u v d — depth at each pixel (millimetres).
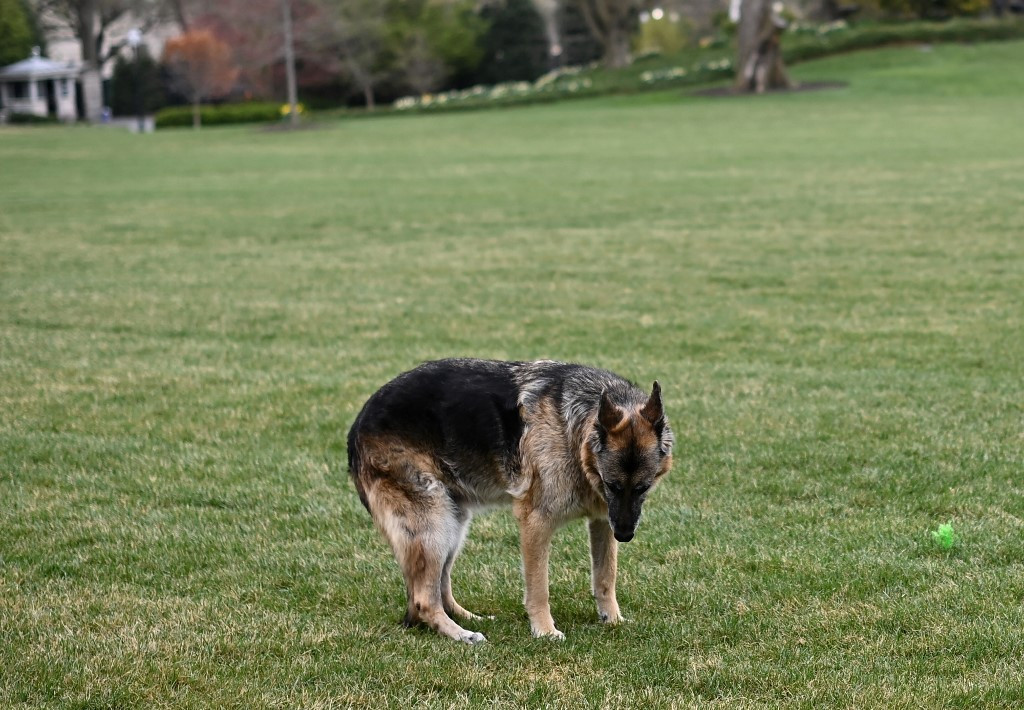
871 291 14305
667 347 11594
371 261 17719
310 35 65375
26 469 8031
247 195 27609
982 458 7930
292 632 5492
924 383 9914
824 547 6492
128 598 5891
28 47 79062
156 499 7512
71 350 11859
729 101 51906
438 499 5375
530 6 74812
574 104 57844
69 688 4863
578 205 23844
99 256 18578
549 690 4879
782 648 5270
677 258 17234
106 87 80500
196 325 13148
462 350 11586
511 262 17266
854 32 66188
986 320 12398
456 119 53969
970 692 4758
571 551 6730
